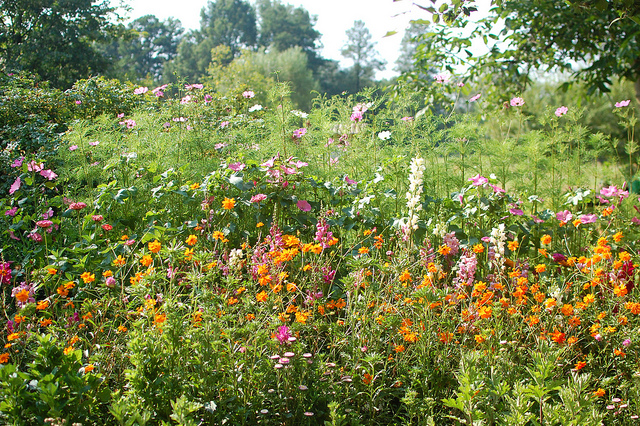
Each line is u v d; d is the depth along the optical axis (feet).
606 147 16.31
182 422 4.62
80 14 70.33
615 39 16.44
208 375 5.70
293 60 110.01
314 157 15.03
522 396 5.35
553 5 16.76
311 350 7.27
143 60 193.26
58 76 67.56
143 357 5.43
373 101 15.20
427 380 6.73
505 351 6.78
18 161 12.95
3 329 6.98
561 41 17.49
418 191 9.00
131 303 7.16
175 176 13.12
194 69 181.88
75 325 7.07
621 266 8.98
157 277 6.61
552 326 7.51
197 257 7.21
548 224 12.29
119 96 26.37
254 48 199.41
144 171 13.64
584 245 12.68
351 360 6.87
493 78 20.53
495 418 5.61
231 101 24.88
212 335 6.05
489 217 12.09
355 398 6.72
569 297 9.41
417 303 7.18
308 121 15.42
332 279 9.07
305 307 8.42
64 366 5.16
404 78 18.53
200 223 11.25
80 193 13.67
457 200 12.24
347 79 184.85
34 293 7.50
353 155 15.02
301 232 12.06
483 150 14.57
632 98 34.04
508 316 7.64
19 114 21.79
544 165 14.84
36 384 5.18
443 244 9.92
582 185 14.97
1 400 4.97
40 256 10.14
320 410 6.41
